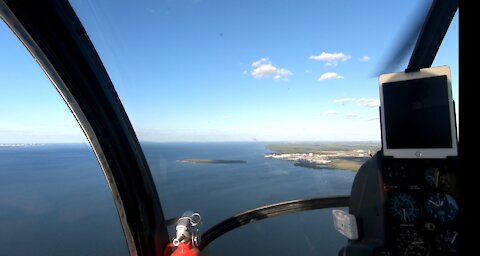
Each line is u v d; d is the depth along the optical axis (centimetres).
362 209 62
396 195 57
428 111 55
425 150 54
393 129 57
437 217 54
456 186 53
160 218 76
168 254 71
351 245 61
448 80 53
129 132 66
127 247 70
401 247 56
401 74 57
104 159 62
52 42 49
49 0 47
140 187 70
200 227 67
